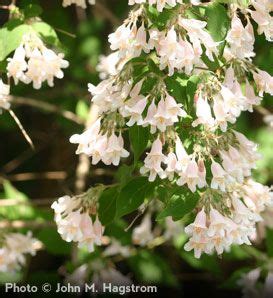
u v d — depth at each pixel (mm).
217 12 486
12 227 768
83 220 533
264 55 626
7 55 567
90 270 780
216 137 482
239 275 798
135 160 500
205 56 496
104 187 543
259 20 502
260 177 806
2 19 712
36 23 562
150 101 488
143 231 810
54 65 551
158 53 485
